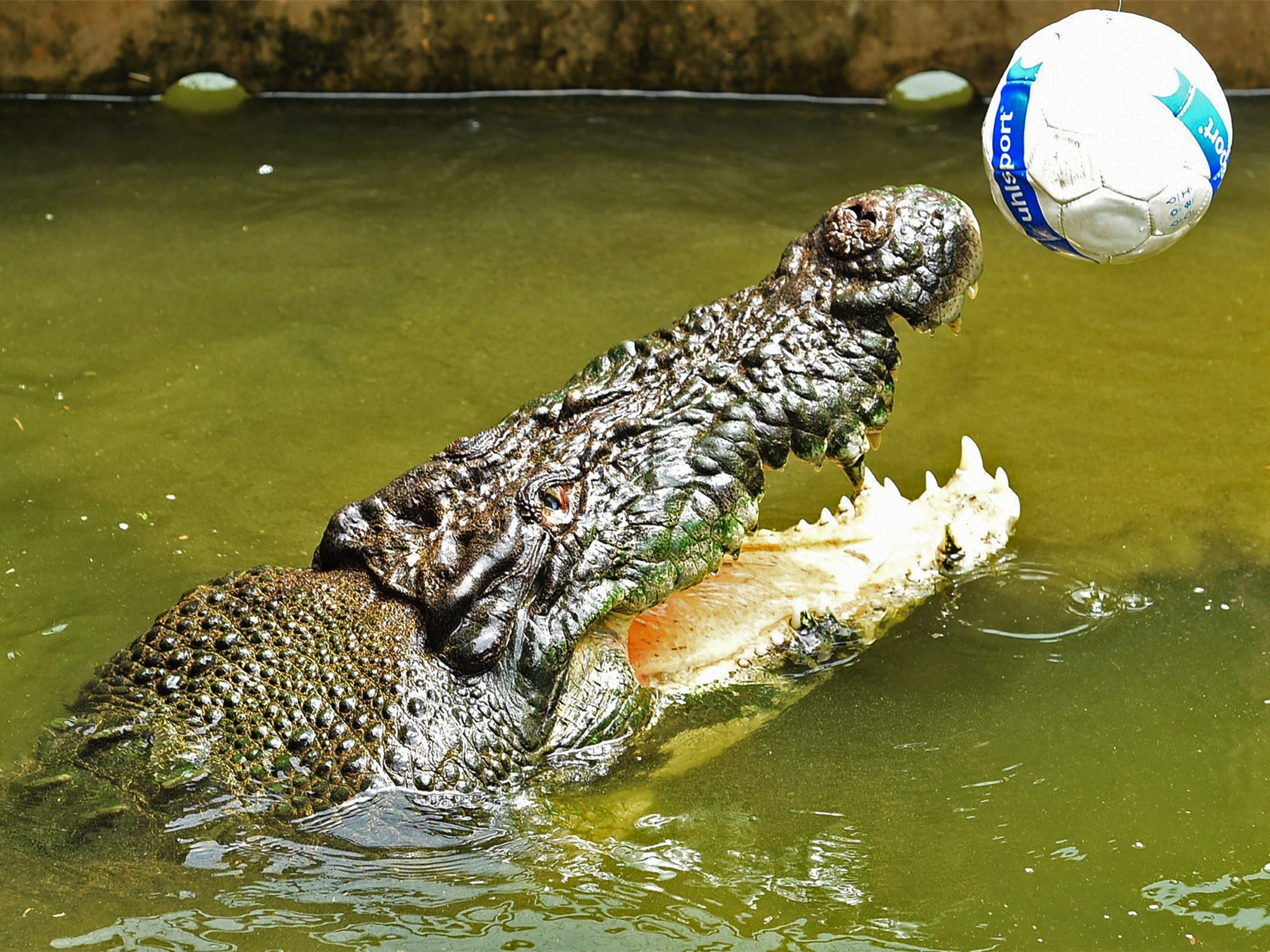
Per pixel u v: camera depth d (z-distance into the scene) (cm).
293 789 384
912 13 957
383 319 719
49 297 731
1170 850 394
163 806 378
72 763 391
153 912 358
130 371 668
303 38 977
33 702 440
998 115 442
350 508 434
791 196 839
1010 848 396
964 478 535
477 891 374
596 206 834
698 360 443
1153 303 726
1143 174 418
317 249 790
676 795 414
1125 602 511
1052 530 554
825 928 365
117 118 959
